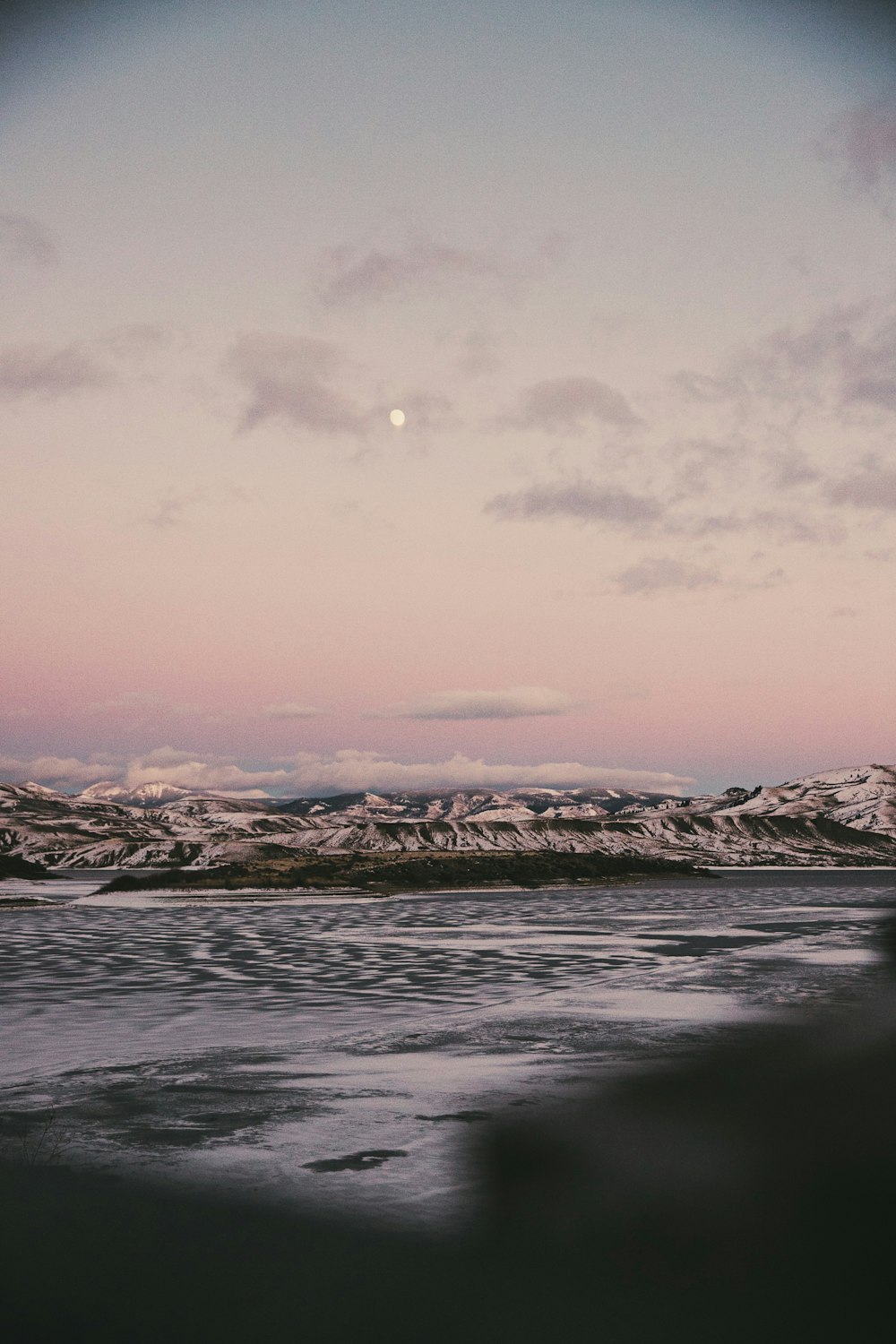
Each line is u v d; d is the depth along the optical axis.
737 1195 11.92
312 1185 12.44
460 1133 14.86
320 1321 8.90
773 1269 9.84
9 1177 12.73
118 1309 9.14
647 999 29.30
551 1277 9.71
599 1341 8.53
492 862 135.12
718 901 92.44
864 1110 15.94
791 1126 15.01
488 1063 20.06
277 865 125.50
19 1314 9.02
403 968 38.56
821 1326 8.75
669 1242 10.59
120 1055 21.06
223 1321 8.90
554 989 31.78
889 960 40.31
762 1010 26.88
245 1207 11.66
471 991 31.58
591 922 64.62
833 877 177.62
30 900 88.06
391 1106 16.53
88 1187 12.38
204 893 103.81
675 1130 14.88
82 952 45.25
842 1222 11.03
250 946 48.25
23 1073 19.23
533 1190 12.16
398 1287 9.58
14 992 31.66
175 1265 10.05
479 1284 9.59
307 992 31.56
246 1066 19.86
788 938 51.28
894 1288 9.48
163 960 42.00
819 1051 20.92
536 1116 15.80
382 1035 23.47
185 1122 15.56
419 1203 11.80
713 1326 8.76
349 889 111.12
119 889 107.19
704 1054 20.77
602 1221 11.12
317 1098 17.12
